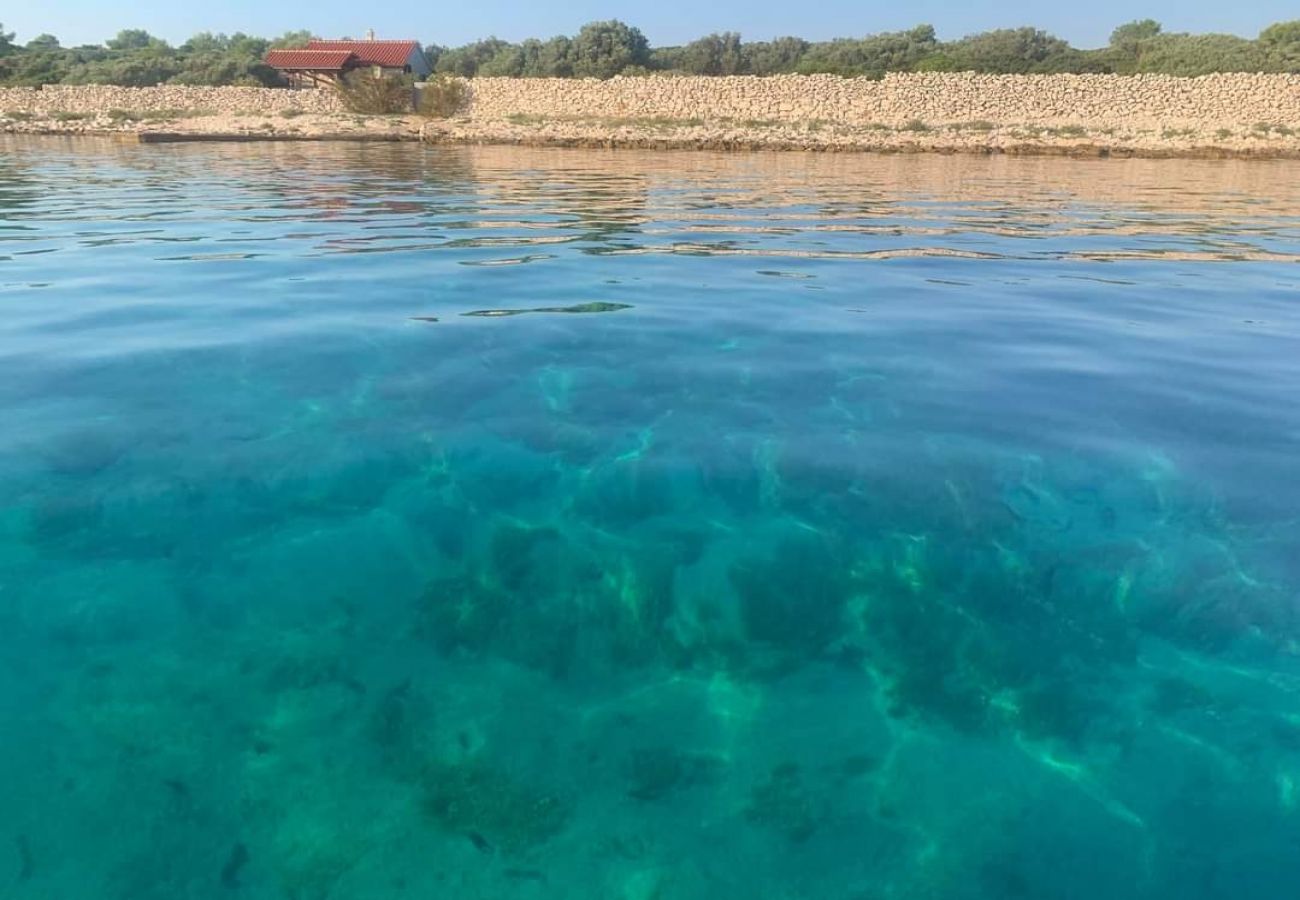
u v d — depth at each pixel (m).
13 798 2.35
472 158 23.52
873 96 33.81
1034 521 3.31
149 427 3.80
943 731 2.70
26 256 7.53
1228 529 3.22
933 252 8.66
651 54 52.12
